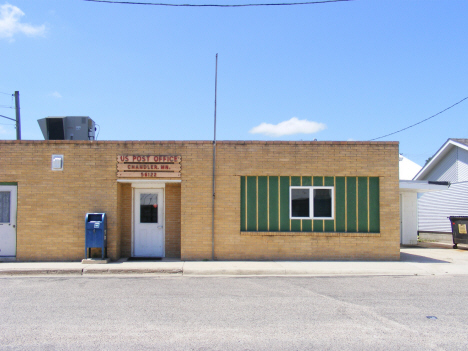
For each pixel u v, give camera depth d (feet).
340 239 39.68
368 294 27.02
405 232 57.16
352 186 40.11
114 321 20.80
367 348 17.20
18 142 38.86
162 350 16.87
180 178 39.40
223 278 32.32
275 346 17.37
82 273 34.06
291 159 39.81
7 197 39.06
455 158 67.97
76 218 38.78
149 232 41.32
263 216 39.70
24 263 37.24
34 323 20.43
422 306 24.03
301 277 32.81
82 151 39.09
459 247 53.01
